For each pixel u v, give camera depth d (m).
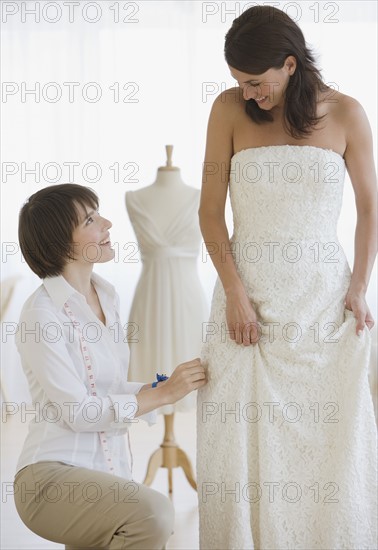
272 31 2.14
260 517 2.26
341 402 2.25
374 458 2.26
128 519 2.09
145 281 3.85
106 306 2.43
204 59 5.62
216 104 2.34
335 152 2.28
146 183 5.66
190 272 3.87
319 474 2.25
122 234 5.66
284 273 2.25
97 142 5.63
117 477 2.17
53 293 2.28
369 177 2.31
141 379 3.82
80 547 2.20
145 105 5.64
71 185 2.34
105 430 2.23
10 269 5.69
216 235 2.32
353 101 2.29
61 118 5.64
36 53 5.64
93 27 5.61
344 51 5.53
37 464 2.19
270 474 2.24
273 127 2.27
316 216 2.26
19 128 5.66
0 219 5.67
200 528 2.33
